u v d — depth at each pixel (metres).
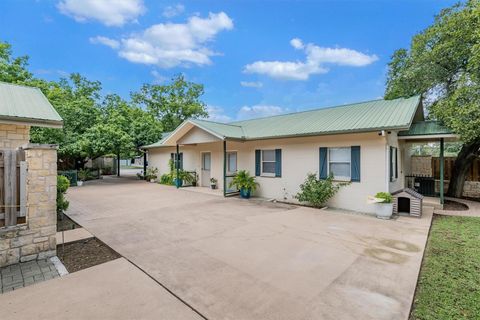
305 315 2.54
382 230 5.62
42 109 5.67
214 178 13.29
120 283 3.20
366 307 2.68
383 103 9.64
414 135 8.05
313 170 8.88
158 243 4.72
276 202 9.30
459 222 6.44
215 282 3.22
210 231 5.53
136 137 16.84
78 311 2.60
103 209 7.94
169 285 3.14
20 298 2.85
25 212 3.91
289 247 4.53
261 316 2.52
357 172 7.83
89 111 15.95
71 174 14.29
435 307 2.73
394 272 3.51
